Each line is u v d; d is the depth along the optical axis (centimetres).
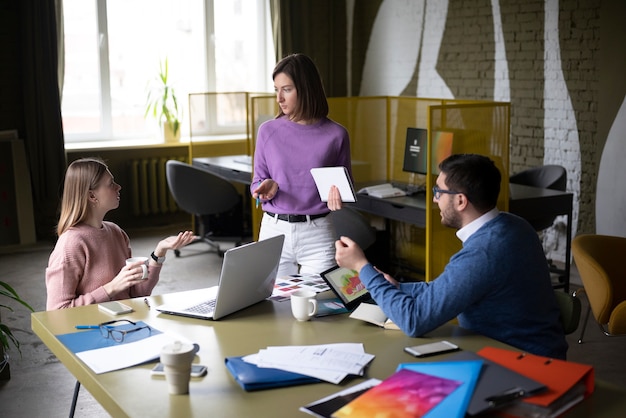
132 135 771
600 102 546
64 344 213
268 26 813
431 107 423
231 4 799
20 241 666
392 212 474
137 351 206
